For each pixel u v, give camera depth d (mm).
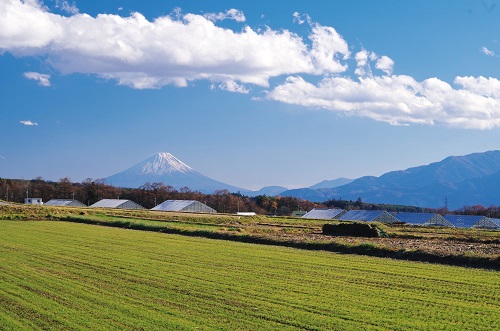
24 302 24844
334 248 50938
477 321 22203
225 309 23859
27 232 67062
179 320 21750
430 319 22547
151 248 50031
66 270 34844
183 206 171000
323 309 24141
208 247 51844
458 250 47219
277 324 21375
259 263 39781
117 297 26141
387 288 29688
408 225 123312
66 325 20922
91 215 112125
